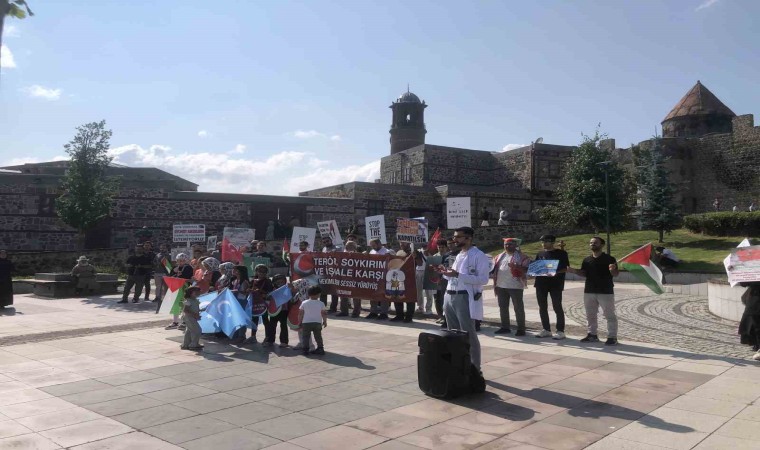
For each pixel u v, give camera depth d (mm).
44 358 9617
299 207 35969
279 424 6219
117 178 29312
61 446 5559
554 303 11312
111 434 5902
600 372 8406
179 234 23750
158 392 7520
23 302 18438
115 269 27062
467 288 7844
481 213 40625
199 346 10383
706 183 48438
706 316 15031
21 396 7309
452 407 6793
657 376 8125
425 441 5668
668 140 48844
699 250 29516
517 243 11727
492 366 8859
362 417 6449
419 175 48031
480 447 5488
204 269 12711
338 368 8898
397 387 7750
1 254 16594
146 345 10805
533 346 10508
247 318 10836
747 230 30969
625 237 35438
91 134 27312
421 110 60219
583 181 33469
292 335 12188
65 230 30844
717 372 8320
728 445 5402
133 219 32188
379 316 14445
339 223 36938
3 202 30047
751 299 9570
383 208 38719
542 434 5820
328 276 14828
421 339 7352
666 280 24969
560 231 39719
